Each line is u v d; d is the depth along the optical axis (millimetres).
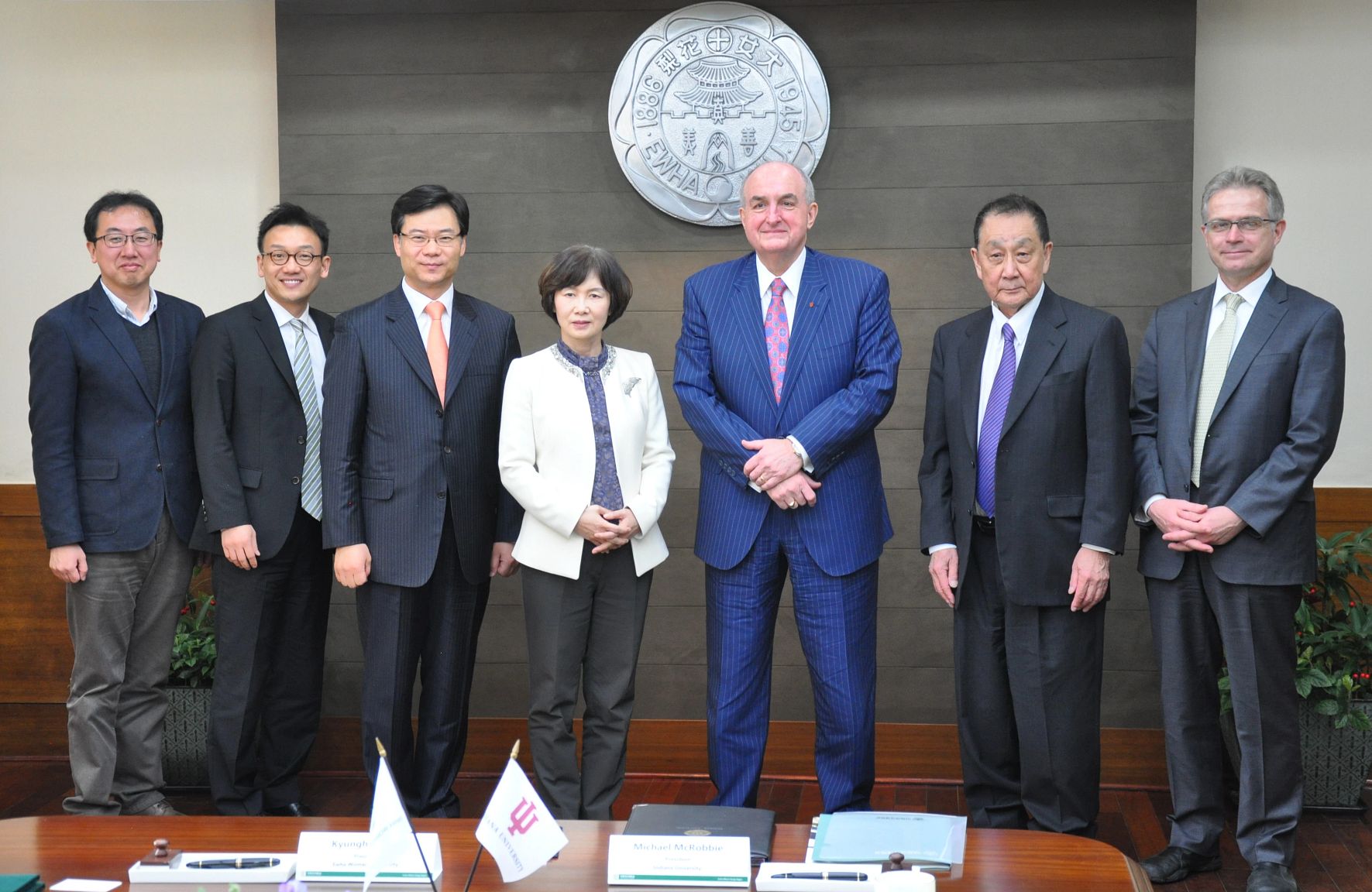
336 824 2338
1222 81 4516
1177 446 3424
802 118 4418
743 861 2066
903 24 4422
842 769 3412
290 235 3811
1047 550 3396
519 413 3492
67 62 4844
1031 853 2188
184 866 2070
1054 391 3400
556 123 4543
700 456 4539
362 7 4590
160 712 3924
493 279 4582
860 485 3408
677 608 4578
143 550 3770
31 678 4828
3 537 4816
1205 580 3424
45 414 3693
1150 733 4402
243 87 4809
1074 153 4375
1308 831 3932
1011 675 3471
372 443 3594
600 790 3490
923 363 4461
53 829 2318
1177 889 3455
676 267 4523
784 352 3400
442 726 3646
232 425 3795
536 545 3475
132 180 4852
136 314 3828
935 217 4434
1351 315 4496
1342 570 4141
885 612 4516
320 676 4000
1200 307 3502
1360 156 4465
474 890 2039
